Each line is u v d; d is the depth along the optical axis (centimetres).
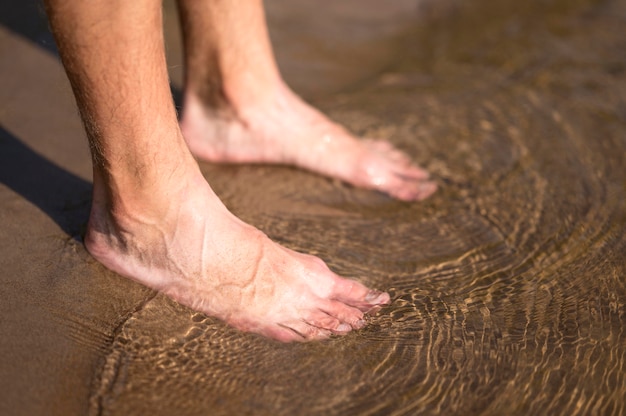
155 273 100
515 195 118
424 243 111
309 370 94
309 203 116
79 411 90
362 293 102
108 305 99
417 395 92
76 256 103
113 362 94
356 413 91
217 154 122
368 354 96
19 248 104
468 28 154
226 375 93
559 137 129
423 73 142
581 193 118
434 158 125
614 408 92
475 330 99
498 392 93
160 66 94
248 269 100
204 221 99
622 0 164
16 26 143
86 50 90
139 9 91
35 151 118
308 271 102
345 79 140
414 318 100
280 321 99
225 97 119
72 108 116
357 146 122
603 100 136
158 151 96
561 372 95
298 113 121
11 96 128
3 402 89
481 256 109
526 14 159
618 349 97
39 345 94
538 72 143
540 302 102
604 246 110
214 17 113
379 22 154
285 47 146
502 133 129
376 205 117
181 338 96
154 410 90
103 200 100
